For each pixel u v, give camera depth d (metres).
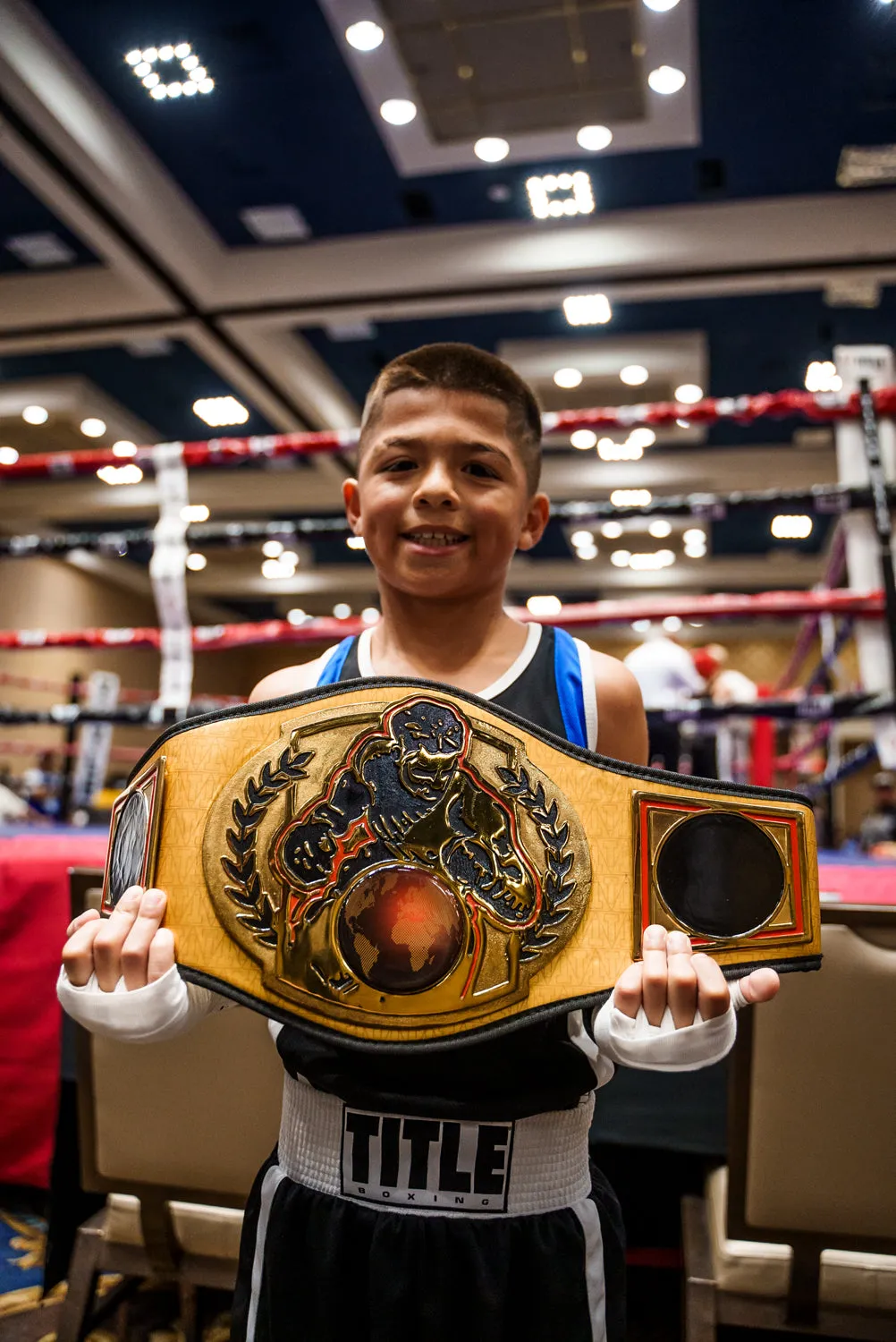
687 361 6.36
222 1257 1.24
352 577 11.42
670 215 5.38
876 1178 1.06
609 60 4.08
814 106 4.40
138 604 12.43
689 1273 1.13
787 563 10.69
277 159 4.96
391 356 7.02
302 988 0.69
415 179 5.10
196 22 3.95
